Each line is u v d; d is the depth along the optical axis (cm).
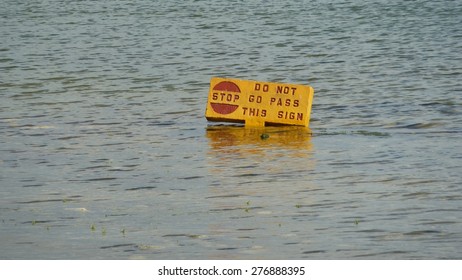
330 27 9956
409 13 11125
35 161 4212
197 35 9488
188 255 2794
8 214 3316
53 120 5262
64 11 12338
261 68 7262
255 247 2853
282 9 11869
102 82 6650
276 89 4741
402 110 5322
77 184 3759
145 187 3678
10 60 7931
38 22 11088
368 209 3266
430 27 9769
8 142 4656
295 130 4716
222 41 8931
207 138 4622
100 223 3172
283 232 3006
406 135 4609
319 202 3375
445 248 2803
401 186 3584
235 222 3139
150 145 4509
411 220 3109
